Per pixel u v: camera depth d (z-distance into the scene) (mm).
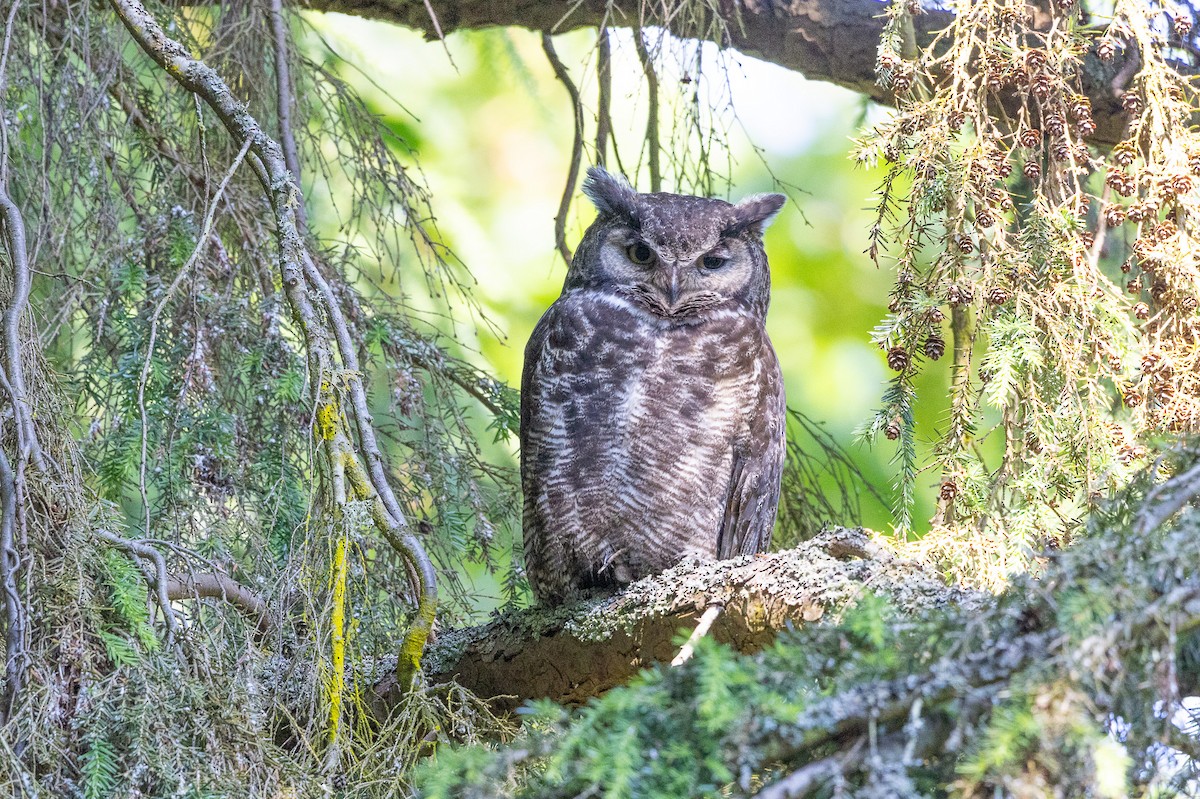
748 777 4430
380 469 6688
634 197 10547
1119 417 8039
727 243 10438
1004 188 8531
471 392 10508
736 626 7035
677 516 9906
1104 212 8352
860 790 4211
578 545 9992
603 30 10016
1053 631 4344
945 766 4414
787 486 10867
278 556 8141
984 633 4465
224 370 9109
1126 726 4434
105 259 9086
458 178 16031
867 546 6758
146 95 9758
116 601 6066
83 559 6160
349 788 5934
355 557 6570
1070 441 7680
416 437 9555
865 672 4527
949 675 4344
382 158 10188
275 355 9078
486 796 4754
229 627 6707
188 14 10438
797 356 16031
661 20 9984
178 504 8008
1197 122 9789
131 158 9609
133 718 5652
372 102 15039
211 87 7496
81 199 9203
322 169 10148
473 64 15227
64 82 9031
